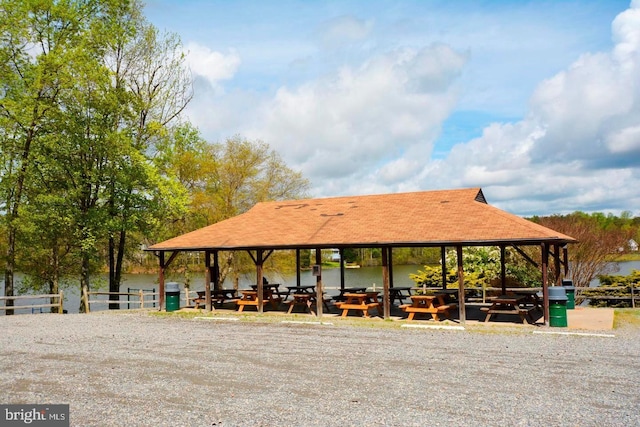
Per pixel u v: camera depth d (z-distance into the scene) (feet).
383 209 62.08
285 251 96.63
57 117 71.26
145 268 95.40
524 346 36.65
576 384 26.20
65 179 75.61
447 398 24.27
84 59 70.13
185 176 91.71
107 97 73.46
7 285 74.18
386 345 38.19
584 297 62.59
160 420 21.97
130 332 47.03
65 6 72.08
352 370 30.17
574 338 39.83
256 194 97.76
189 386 27.22
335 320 53.36
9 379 29.32
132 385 27.61
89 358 34.86
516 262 76.54
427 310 50.65
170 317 59.47
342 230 57.11
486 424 20.76
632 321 48.62
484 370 29.55
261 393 25.70
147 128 80.84
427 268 81.61
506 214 53.83
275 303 64.95
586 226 79.25
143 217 78.64
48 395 25.96
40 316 63.16
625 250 80.07
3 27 68.54
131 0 82.12
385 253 53.21
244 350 36.96
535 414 21.77
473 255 77.10
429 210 58.34
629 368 29.40
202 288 104.68
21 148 72.69
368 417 21.86
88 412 23.18
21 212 68.49
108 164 75.66
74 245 77.82
